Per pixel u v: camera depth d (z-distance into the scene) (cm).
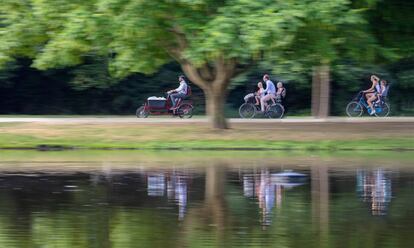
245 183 3528
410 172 3897
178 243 2298
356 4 5012
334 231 2456
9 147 5288
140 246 2264
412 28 5453
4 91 8725
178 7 4881
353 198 3092
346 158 4612
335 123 6128
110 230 2475
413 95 8844
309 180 3619
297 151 5100
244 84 8631
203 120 6462
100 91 8731
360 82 8775
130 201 3025
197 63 4841
